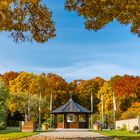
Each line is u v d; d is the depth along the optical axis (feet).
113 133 120.98
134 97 274.16
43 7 64.34
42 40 66.13
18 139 83.51
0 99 182.39
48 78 325.01
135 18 57.82
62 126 198.29
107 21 61.67
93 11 61.31
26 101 242.78
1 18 58.18
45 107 248.52
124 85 282.77
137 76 295.07
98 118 232.94
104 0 57.57
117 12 58.23
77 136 98.99
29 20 63.72
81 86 329.93
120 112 238.48
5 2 56.65
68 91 322.75
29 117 230.68
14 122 230.68
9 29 60.29
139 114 203.41
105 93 263.90
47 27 65.77
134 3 55.57
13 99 239.09
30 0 60.29
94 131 144.77
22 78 309.01
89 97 326.44
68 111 195.11
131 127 161.17
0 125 164.35
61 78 324.80
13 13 60.39
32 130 140.36
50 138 87.40
